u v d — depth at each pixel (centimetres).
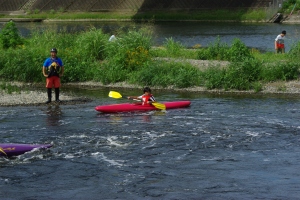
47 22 6384
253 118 1770
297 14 5800
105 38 2912
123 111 1886
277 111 1877
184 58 2817
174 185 1208
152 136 1566
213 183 1216
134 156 1396
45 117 1816
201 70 2541
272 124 1691
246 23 5747
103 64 2666
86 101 2109
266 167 1309
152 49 2994
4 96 2173
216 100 2098
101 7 6862
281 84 2338
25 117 1816
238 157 1381
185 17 6262
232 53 2798
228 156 1388
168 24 5781
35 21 6519
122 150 1443
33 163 1356
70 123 1727
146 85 2458
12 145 1438
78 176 1270
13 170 1312
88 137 1560
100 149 1452
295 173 1270
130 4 6806
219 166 1319
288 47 3566
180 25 5641
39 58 2641
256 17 5900
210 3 6519
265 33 4672
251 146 1468
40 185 1221
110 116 1827
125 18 6406
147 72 2480
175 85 2398
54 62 2045
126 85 2486
